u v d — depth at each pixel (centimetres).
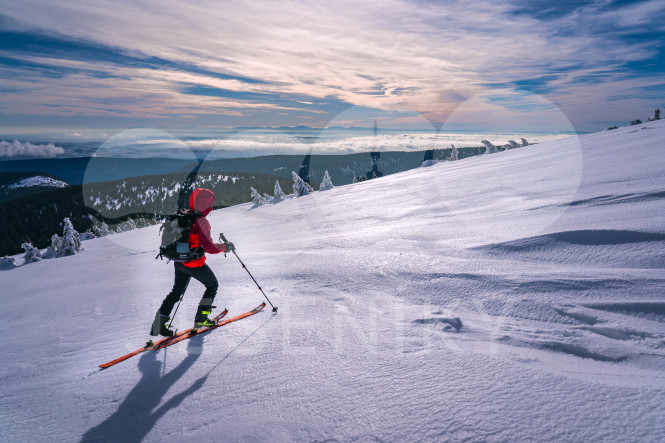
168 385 260
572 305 292
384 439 172
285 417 202
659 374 196
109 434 213
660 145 968
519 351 240
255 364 272
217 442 191
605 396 178
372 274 448
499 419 172
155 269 849
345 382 228
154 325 339
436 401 194
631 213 475
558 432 158
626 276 321
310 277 485
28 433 224
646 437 147
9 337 441
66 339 396
